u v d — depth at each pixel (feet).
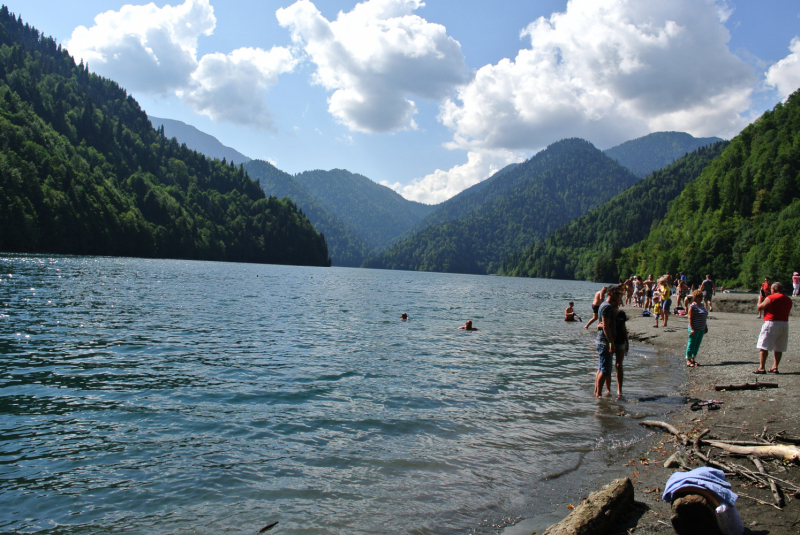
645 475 21.27
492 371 44.80
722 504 15.05
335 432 26.55
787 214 312.50
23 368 39.04
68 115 585.63
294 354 49.88
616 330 35.35
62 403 30.42
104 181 435.12
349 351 52.95
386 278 364.17
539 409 32.12
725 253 344.28
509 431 27.43
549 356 54.85
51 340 51.78
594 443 25.64
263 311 90.22
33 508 17.30
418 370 44.04
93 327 61.62
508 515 17.83
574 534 14.94
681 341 64.85
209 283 162.30
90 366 40.78
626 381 41.55
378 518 17.33
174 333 59.98
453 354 53.62
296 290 157.89
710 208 415.85
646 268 448.24
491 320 95.50
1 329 56.95
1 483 19.19
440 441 25.55
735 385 36.35
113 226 372.38
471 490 19.85
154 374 38.88
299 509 17.83
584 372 45.78
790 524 15.97
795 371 41.04
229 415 29.07
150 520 16.74
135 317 72.74
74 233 329.11
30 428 25.71
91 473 20.43
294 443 24.72
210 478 20.30
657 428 28.07
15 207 285.84
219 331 63.31
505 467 22.30
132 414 28.73
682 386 39.60
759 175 375.66
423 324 82.58
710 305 110.73
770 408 30.14
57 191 335.26
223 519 16.90
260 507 17.89
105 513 17.12
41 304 81.66
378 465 22.20
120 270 195.52
